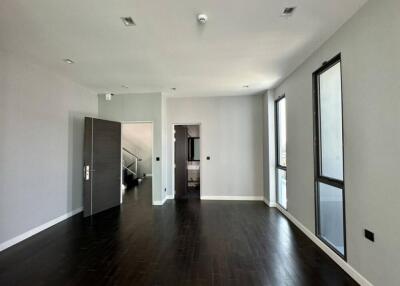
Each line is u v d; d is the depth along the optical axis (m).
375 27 2.14
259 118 6.24
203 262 2.87
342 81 2.67
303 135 3.83
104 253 3.12
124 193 7.10
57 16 2.42
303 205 3.87
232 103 6.32
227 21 2.54
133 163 9.90
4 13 2.36
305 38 2.96
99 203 5.09
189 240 3.54
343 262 2.68
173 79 4.67
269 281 2.46
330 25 2.65
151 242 3.47
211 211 5.14
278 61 3.73
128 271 2.67
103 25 2.61
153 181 5.80
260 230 3.96
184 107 6.41
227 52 3.36
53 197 4.26
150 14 2.40
